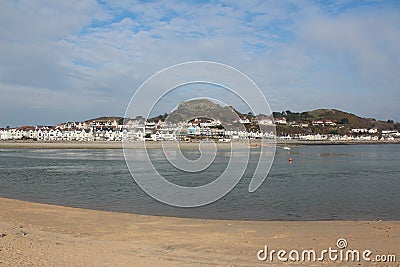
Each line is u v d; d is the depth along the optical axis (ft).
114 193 77.77
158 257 29.91
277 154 268.82
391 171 133.39
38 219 47.47
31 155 227.40
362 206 64.69
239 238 38.29
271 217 54.65
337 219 53.67
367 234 40.96
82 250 31.24
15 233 37.60
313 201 69.46
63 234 39.01
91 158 196.03
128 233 40.27
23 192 79.41
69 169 134.10
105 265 26.91
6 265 26.02
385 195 77.15
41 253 29.58
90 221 46.80
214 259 29.91
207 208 61.72
